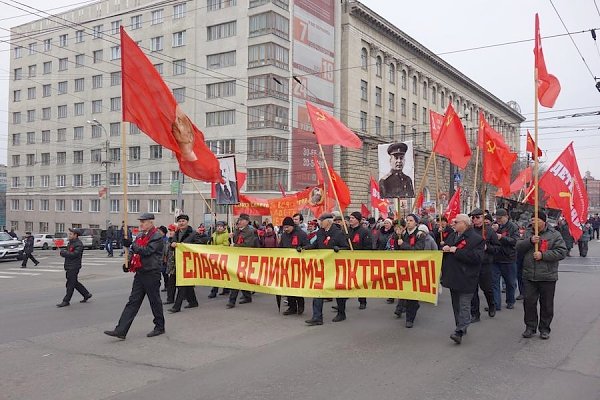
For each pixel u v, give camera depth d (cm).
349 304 1077
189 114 4784
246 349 700
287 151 4450
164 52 4928
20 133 6291
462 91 7181
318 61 4753
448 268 735
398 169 1020
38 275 1845
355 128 5031
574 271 1642
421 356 663
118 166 5341
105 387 545
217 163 972
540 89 846
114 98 5334
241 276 948
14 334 795
